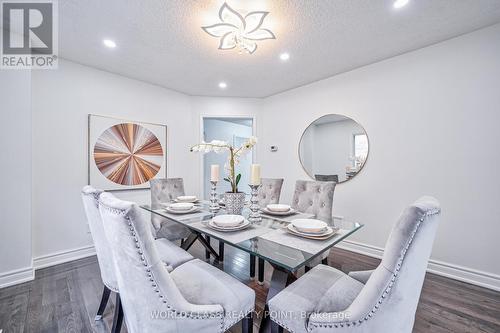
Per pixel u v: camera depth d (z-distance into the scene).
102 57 2.46
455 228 2.11
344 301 1.03
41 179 2.33
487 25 1.93
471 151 2.03
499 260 1.91
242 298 1.09
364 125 2.72
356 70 2.78
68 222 2.50
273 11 1.71
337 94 2.97
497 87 1.91
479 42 1.99
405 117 2.40
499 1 1.63
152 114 3.27
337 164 2.97
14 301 1.73
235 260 2.53
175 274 1.25
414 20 1.84
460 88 2.08
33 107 2.29
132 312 0.91
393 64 2.48
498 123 1.91
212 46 2.24
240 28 1.83
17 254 1.98
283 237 1.29
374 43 2.20
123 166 2.95
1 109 1.91
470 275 2.02
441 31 2.01
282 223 1.58
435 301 1.75
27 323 1.49
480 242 1.99
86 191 1.32
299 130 3.42
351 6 1.66
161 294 0.87
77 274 2.16
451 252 2.13
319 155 3.17
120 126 2.92
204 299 1.06
